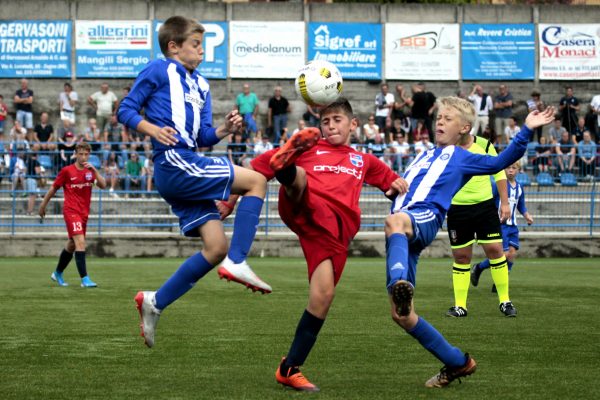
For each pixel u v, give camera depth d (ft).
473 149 39.88
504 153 25.62
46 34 114.32
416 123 107.55
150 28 115.44
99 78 115.14
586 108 118.83
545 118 24.94
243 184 25.22
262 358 29.40
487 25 117.80
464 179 26.17
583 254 89.51
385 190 26.12
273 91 115.85
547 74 118.52
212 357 29.60
